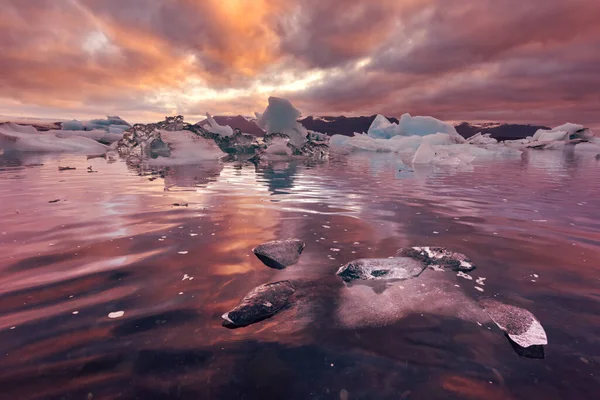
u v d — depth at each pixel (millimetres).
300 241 2297
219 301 1479
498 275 1809
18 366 1020
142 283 1632
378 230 2660
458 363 1086
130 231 2488
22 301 1421
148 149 11672
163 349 1125
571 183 5641
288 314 1394
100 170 6883
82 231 2463
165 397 915
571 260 2027
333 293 1590
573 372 1040
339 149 18234
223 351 1127
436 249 2100
